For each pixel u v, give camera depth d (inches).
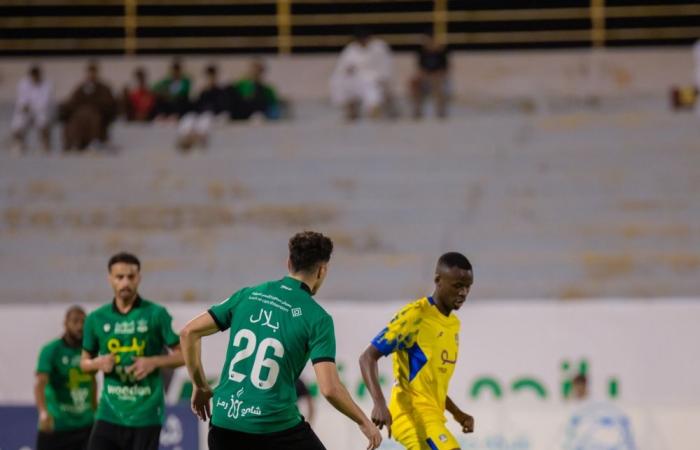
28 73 2896.2
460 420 1072.2
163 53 3152.1
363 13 3105.3
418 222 2370.8
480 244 2274.9
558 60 2871.6
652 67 2861.7
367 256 2213.3
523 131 2610.7
